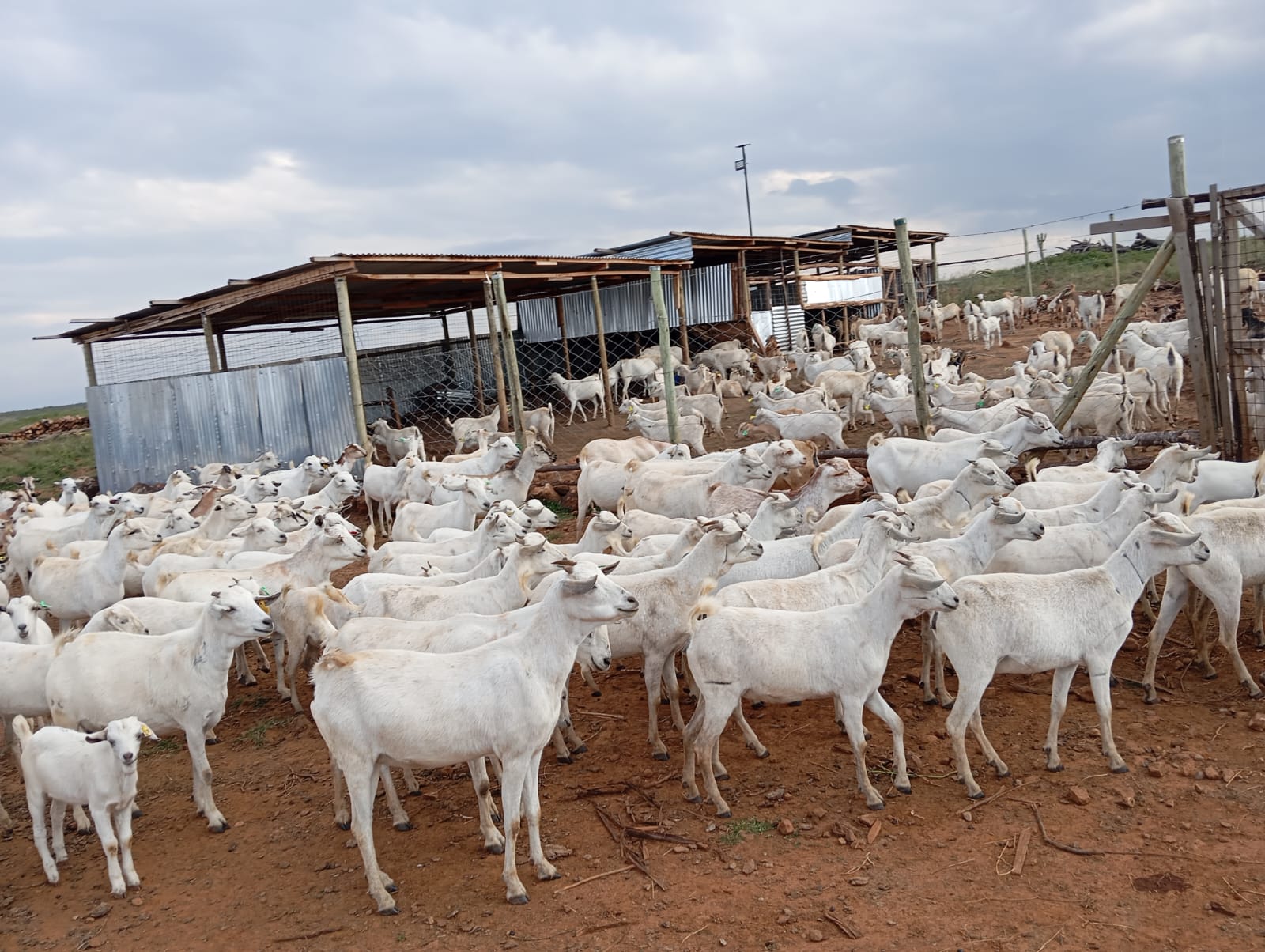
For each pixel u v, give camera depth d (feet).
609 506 48.47
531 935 19.30
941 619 23.43
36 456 127.13
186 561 39.45
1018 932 17.78
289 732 31.42
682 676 31.99
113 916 21.93
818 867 20.57
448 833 23.93
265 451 75.31
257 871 23.20
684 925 19.06
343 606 30.50
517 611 24.79
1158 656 29.37
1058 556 28.60
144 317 82.64
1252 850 19.52
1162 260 43.27
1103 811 21.59
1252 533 26.48
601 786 25.25
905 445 44.27
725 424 82.79
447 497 52.85
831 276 132.57
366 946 19.65
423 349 111.65
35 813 23.49
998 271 172.76
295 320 105.81
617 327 110.63
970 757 24.81
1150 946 17.07
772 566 30.40
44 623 33.55
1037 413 44.78
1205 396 42.45
